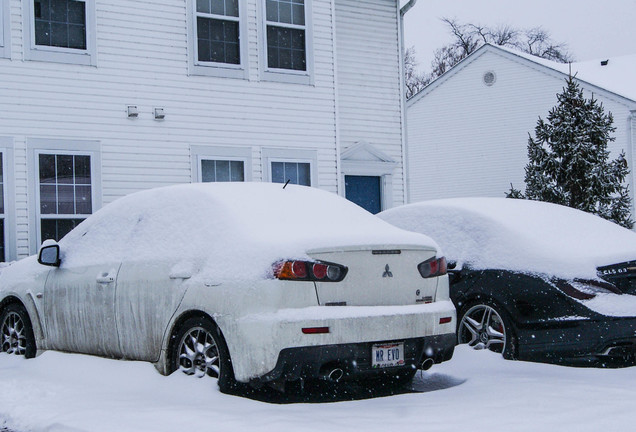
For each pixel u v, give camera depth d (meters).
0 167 11.98
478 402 5.48
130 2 13.24
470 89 32.22
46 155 12.35
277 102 14.61
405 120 17.11
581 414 5.04
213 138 13.90
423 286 6.12
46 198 12.30
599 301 6.82
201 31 13.99
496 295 7.28
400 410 5.27
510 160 31.08
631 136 28.06
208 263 5.91
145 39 13.34
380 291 5.82
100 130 12.83
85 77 12.75
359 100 16.48
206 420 4.96
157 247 6.47
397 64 17.11
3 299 8.00
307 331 5.38
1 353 8.01
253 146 14.30
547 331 6.98
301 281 5.48
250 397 5.95
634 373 6.66
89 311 6.94
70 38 12.71
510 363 7.00
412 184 33.62
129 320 6.52
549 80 30.06
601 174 16.12
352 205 6.84
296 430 4.67
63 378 6.66
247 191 6.52
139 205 6.98
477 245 7.65
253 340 5.42
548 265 7.09
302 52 15.05
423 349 5.92
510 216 7.80
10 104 12.09
